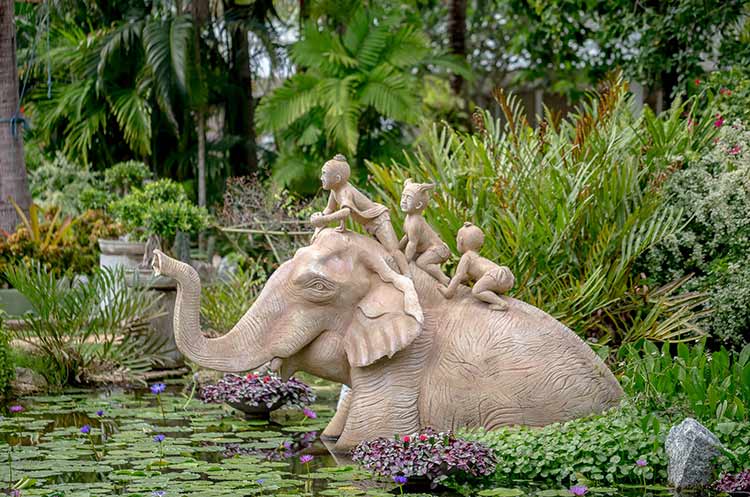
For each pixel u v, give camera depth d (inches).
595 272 331.3
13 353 403.9
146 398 385.7
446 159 386.6
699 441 255.3
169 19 650.2
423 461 257.1
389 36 697.0
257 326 293.7
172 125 697.0
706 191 367.6
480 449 262.1
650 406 280.2
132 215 464.4
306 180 669.9
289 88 669.3
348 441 290.2
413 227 294.7
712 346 371.6
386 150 687.1
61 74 732.0
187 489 251.8
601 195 360.2
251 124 709.9
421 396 287.3
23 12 658.8
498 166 371.6
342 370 297.1
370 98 660.1
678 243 363.6
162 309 446.3
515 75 936.9
